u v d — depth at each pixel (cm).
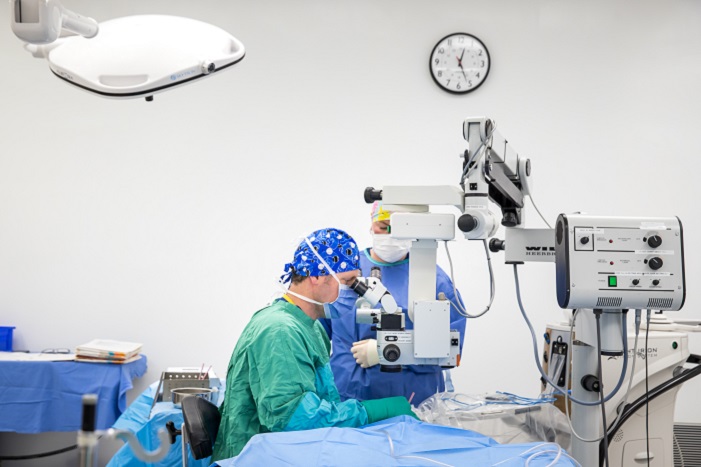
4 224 415
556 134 409
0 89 417
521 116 410
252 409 188
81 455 92
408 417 181
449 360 184
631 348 234
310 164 414
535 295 406
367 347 203
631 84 409
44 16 132
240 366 188
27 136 417
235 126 416
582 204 407
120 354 357
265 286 412
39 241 416
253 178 414
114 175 416
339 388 266
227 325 412
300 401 178
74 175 415
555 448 164
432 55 410
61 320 413
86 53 144
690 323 259
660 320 248
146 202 415
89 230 415
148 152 416
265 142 416
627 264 182
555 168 408
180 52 142
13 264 414
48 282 414
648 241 182
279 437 161
